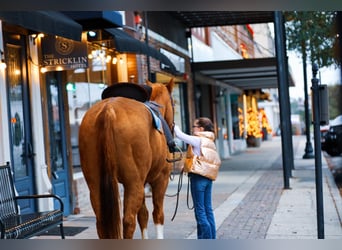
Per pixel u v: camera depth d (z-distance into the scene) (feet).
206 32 80.18
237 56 92.43
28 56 30.96
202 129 24.03
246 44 94.12
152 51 39.34
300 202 36.96
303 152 94.63
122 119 17.97
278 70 46.19
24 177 29.94
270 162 73.15
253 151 101.45
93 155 18.03
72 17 32.71
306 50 62.13
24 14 21.99
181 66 61.00
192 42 69.05
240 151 101.76
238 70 70.79
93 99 42.45
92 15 32.63
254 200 38.78
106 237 17.69
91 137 18.04
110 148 17.58
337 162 68.49
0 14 20.39
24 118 30.55
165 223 30.81
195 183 23.59
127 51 34.91
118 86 20.97
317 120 23.90
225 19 62.03
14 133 29.48
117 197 17.66
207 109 81.25
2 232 19.12
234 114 106.93
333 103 64.85
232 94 106.83
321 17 58.85
